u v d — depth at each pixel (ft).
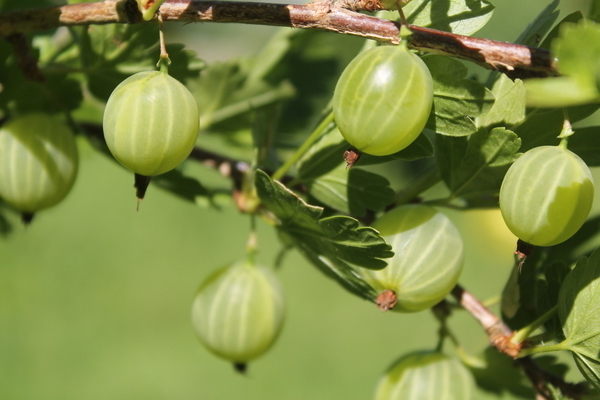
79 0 1.33
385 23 1.16
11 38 1.24
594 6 1.12
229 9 1.18
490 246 3.20
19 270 3.24
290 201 1.20
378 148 1.14
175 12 1.19
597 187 2.61
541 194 1.13
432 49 1.15
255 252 1.34
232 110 1.52
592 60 1.04
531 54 1.14
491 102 1.15
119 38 1.30
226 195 1.37
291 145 1.53
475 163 1.23
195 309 1.34
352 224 1.17
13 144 1.28
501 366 1.30
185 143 1.17
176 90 1.16
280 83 1.53
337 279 1.24
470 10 1.21
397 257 1.20
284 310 1.35
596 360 1.19
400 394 1.28
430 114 1.17
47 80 1.32
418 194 1.28
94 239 3.49
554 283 1.23
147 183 1.19
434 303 1.21
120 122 1.15
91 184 3.86
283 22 1.17
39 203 1.30
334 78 1.57
